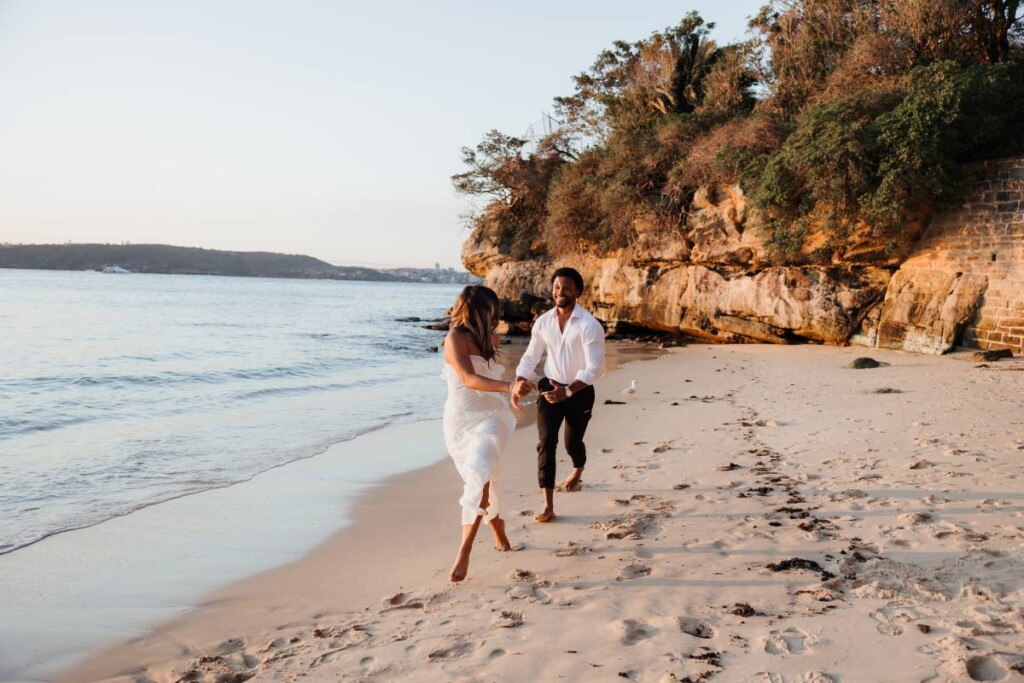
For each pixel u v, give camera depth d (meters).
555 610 3.72
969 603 3.47
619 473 6.75
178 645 3.69
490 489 4.53
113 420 11.39
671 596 3.80
